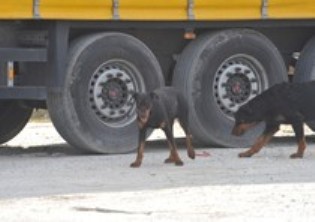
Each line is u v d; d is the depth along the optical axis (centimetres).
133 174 1485
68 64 1698
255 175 1469
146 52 1769
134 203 1222
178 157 1592
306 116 1694
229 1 1812
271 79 1886
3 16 1628
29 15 1645
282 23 1897
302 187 1344
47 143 2019
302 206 1197
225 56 1841
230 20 1838
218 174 1481
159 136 2114
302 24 1912
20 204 1225
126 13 1730
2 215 1152
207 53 1820
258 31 1909
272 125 1700
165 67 1856
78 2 1684
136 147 1766
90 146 1728
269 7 1852
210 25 1833
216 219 1120
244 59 1870
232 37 1842
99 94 1733
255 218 1125
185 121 1652
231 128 1848
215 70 1833
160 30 1825
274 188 1334
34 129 2338
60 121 1709
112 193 1302
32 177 1461
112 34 1736
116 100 1753
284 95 1683
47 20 1680
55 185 1382
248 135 1850
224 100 1848
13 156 1745
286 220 1113
